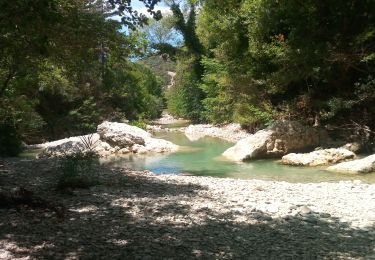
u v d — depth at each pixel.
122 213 8.15
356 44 20.09
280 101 26.27
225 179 13.42
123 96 41.84
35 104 29.34
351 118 21.95
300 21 21.39
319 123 23.20
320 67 21.64
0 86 19.67
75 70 15.46
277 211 8.84
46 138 32.16
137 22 9.22
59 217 7.61
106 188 10.64
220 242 6.64
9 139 21.36
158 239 6.63
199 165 17.98
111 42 13.56
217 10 27.05
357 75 22.33
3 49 10.91
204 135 33.06
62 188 10.21
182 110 56.72
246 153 19.00
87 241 6.35
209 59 38.56
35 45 9.74
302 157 17.44
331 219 8.39
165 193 10.41
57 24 10.80
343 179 14.08
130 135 23.09
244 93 27.00
